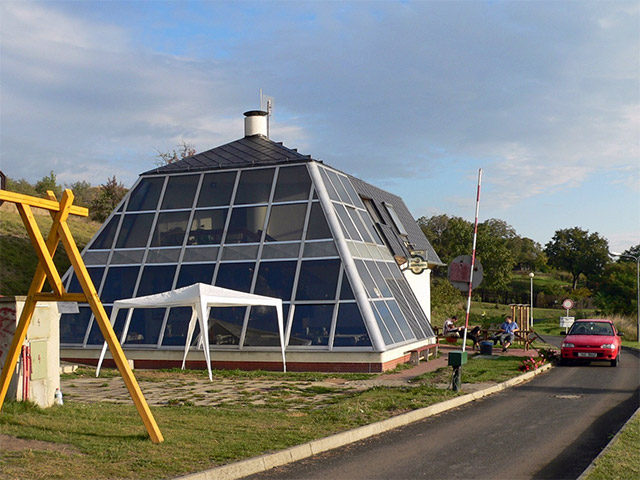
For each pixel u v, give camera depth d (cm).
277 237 2433
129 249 2572
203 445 952
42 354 1201
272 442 988
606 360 2609
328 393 1617
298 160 2581
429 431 1166
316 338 2139
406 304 2597
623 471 832
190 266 2448
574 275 12038
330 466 905
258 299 2019
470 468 898
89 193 8394
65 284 2508
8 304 1159
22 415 1084
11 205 4631
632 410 1409
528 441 1082
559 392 1702
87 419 1113
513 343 3422
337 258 2306
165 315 2314
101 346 2298
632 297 6625
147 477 782
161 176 2744
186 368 2211
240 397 1545
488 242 8681
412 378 1891
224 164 2700
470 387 1695
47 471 782
